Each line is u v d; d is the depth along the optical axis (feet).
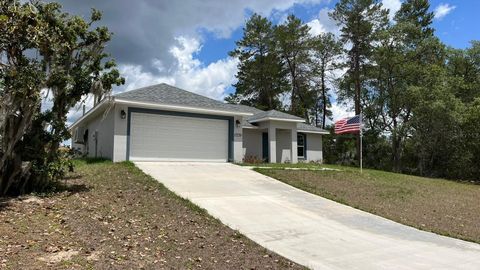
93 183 36.29
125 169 44.68
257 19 138.62
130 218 25.84
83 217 24.95
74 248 19.21
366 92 117.80
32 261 17.04
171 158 55.67
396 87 106.01
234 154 61.11
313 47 127.54
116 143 51.55
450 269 20.08
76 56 33.04
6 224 22.53
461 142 95.40
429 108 91.20
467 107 93.61
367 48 116.98
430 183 62.64
